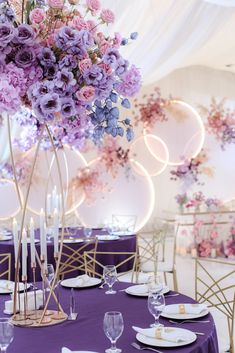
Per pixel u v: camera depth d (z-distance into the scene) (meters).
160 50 5.03
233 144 9.61
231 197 9.52
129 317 2.31
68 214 8.25
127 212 8.79
